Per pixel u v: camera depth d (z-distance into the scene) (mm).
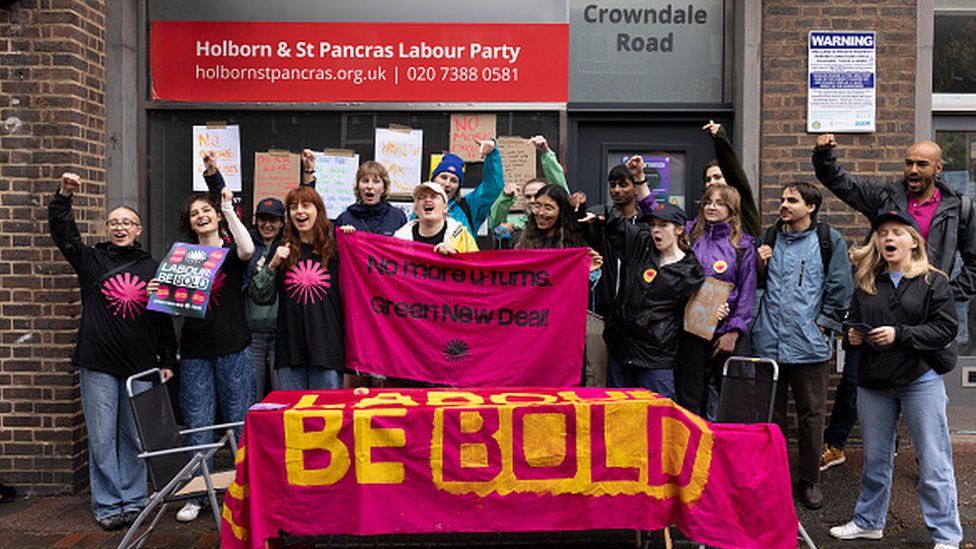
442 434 4344
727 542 4367
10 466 6141
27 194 6066
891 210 5625
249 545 4324
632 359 5391
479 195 6168
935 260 5504
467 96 6883
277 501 4305
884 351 4941
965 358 7086
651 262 5375
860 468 6422
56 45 6047
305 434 4301
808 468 5746
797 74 6684
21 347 6105
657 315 5328
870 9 6664
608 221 5488
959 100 7000
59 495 6145
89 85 6297
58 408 6121
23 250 6074
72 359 5633
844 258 5750
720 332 5652
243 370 5699
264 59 6859
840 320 5766
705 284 5402
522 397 4617
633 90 6992
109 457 5551
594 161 7086
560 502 4402
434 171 6379
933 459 4930
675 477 4434
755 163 6738
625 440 4430
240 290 5723
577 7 6965
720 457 4395
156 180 6957
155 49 6863
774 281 5789
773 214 6734
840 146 6719
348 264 5184
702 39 6984
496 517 4371
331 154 6922
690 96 7008
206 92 6875
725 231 5711
